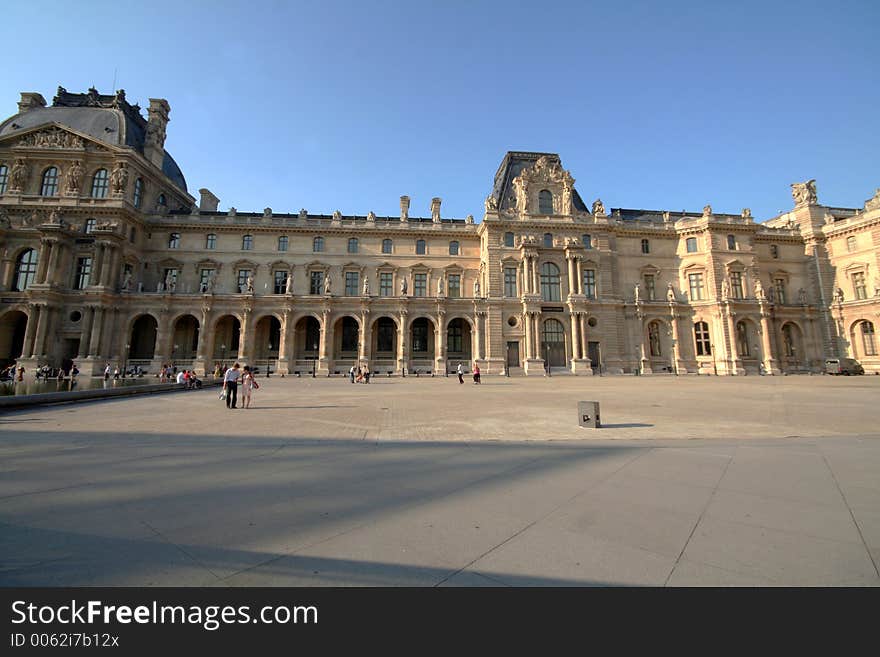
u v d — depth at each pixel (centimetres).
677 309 6644
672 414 1800
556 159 7300
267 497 680
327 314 6044
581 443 1134
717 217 6881
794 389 3262
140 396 2866
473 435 1278
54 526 553
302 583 423
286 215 7025
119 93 6806
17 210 5741
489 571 445
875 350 6278
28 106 6744
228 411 1950
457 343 6825
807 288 7062
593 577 433
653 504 646
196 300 5869
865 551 483
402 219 6988
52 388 3148
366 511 618
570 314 6262
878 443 1113
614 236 6850
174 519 582
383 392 3136
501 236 6500
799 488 722
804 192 7262
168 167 7481
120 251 5831
